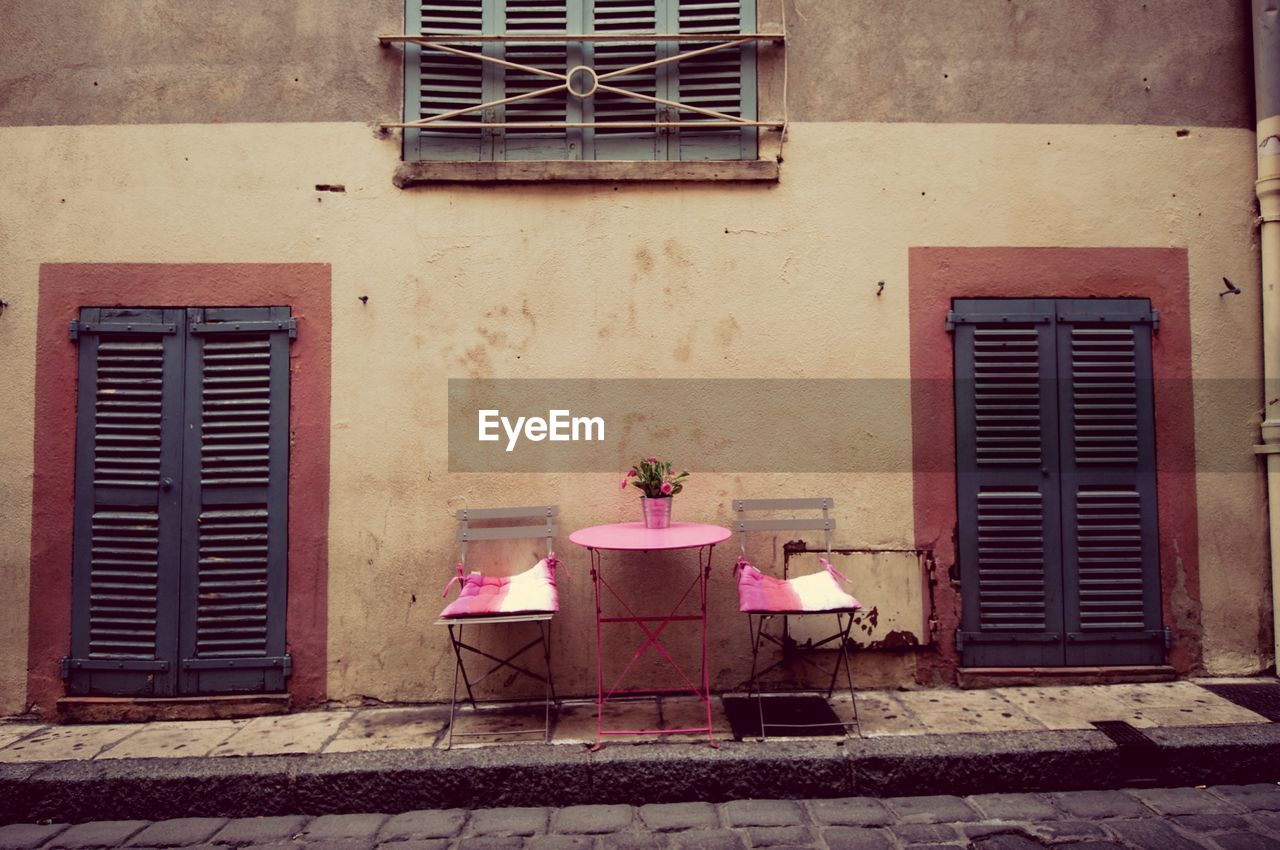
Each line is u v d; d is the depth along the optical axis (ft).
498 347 12.85
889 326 13.02
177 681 12.21
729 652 12.65
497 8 13.33
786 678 12.64
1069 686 12.53
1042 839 8.85
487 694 12.46
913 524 12.87
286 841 9.14
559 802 9.91
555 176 12.87
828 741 10.46
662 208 13.05
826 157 13.16
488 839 9.08
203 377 12.57
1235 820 9.20
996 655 12.76
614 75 13.08
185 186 12.76
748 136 13.23
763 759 10.00
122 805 9.82
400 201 12.92
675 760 10.00
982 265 13.09
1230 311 13.15
